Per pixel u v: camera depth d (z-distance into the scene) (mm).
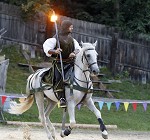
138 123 19703
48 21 24719
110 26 26531
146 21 27344
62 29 12453
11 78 22125
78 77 12094
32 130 15984
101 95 23031
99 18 27797
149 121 20500
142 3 27297
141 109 22141
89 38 25703
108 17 27562
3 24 24234
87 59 11953
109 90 23109
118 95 23547
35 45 24828
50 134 13148
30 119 17922
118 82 25016
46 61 24641
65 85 12172
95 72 11828
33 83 13273
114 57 25906
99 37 25891
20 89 21156
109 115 20297
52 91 12633
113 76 25656
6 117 17500
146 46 26922
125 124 19234
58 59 12453
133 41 26656
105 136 11711
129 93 24203
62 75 12148
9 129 15734
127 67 26484
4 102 15977
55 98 12695
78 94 12031
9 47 24281
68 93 12102
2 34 23297
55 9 27453
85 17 27766
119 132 17281
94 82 23516
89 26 25703
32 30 24797
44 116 13242
